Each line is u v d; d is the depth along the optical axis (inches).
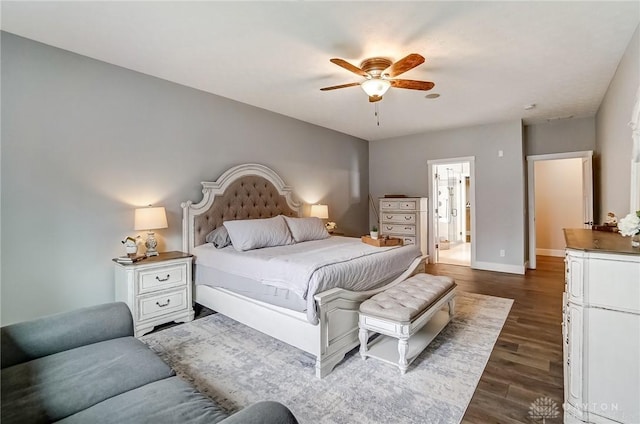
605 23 91.3
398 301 97.5
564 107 176.1
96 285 115.4
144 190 128.6
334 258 106.8
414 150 248.5
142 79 127.3
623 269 61.1
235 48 106.3
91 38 99.9
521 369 89.7
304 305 89.7
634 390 60.6
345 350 95.5
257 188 170.1
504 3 82.1
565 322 75.7
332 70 124.4
